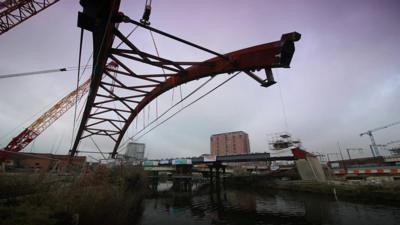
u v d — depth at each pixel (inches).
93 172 1230.3
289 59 587.2
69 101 3011.8
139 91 1237.1
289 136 3312.0
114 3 503.5
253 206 1882.4
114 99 1349.7
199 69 900.6
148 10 538.9
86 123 1891.0
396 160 3585.1
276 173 3614.7
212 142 7583.7
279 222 1325.0
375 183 1731.1
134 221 1314.0
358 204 1584.6
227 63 769.6
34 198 705.0
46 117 2817.4
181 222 1373.0
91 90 1163.9
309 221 1293.1
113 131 2290.8
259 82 671.8
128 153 4190.5
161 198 2492.6
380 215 1258.6
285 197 2239.2
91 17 537.0
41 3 1268.5
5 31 1194.6
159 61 837.2
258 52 642.2
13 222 511.5
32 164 2400.3
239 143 7052.2
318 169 2714.1
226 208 1846.7
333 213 1398.9
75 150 2226.9
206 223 1352.1
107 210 940.6
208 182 5339.6
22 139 2600.9
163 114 797.2
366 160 4055.1
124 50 745.0
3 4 1181.1
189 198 2536.9
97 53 772.6
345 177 2977.4
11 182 706.8
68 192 819.4
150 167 3688.5
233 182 4252.0
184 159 3607.3
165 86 1122.7
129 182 1801.2
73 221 676.1
